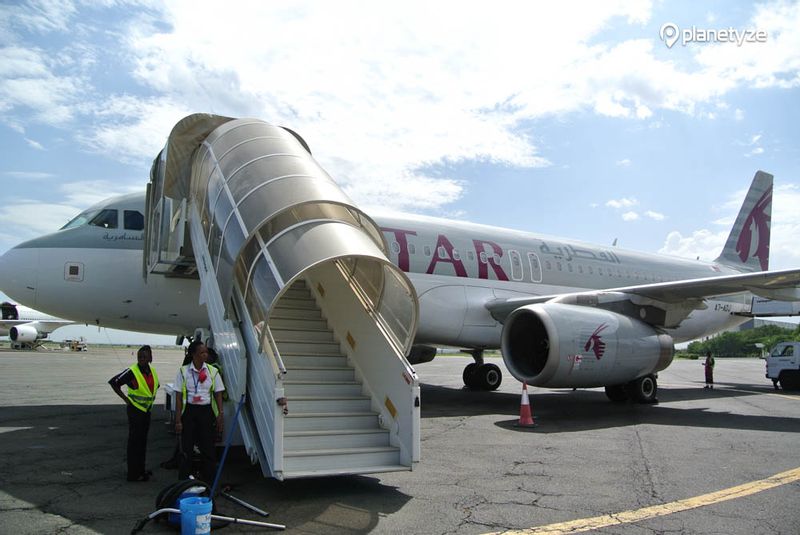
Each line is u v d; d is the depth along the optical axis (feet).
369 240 20.16
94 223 35.24
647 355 37.73
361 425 20.67
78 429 29.07
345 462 18.66
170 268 33.09
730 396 51.70
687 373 96.94
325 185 22.03
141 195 36.63
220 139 27.94
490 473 21.03
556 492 18.48
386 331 21.40
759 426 32.35
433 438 28.02
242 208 21.62
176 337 41.01
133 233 35.19
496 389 55.26
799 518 15.85
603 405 42.32
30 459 22.34
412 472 21.17
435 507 16.89
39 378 63.31
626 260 57.47
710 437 28.66
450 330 41.65
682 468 21.84
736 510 16.55
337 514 16.22
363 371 22.58
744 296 63.87
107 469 20.94
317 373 22.59
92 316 35.24
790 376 59.77
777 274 33.68
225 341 21.52
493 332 43.62
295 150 25.44
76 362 101.71
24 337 158.30
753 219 76.07
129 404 19.40
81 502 16.83
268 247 19.40
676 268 62.90
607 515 16.11
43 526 14.62
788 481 19.89
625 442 27.17
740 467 22.02
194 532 13.51
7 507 16.22
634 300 39.32
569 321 34.37
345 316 24.39
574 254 52.47
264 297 18.34
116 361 109.19
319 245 18.49
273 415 16.89
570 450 25.21
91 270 34.01
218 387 19.01
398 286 20.86
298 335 24.63
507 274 45.80
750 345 282.77
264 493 18.37
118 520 15.25
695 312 57.62
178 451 21.26
